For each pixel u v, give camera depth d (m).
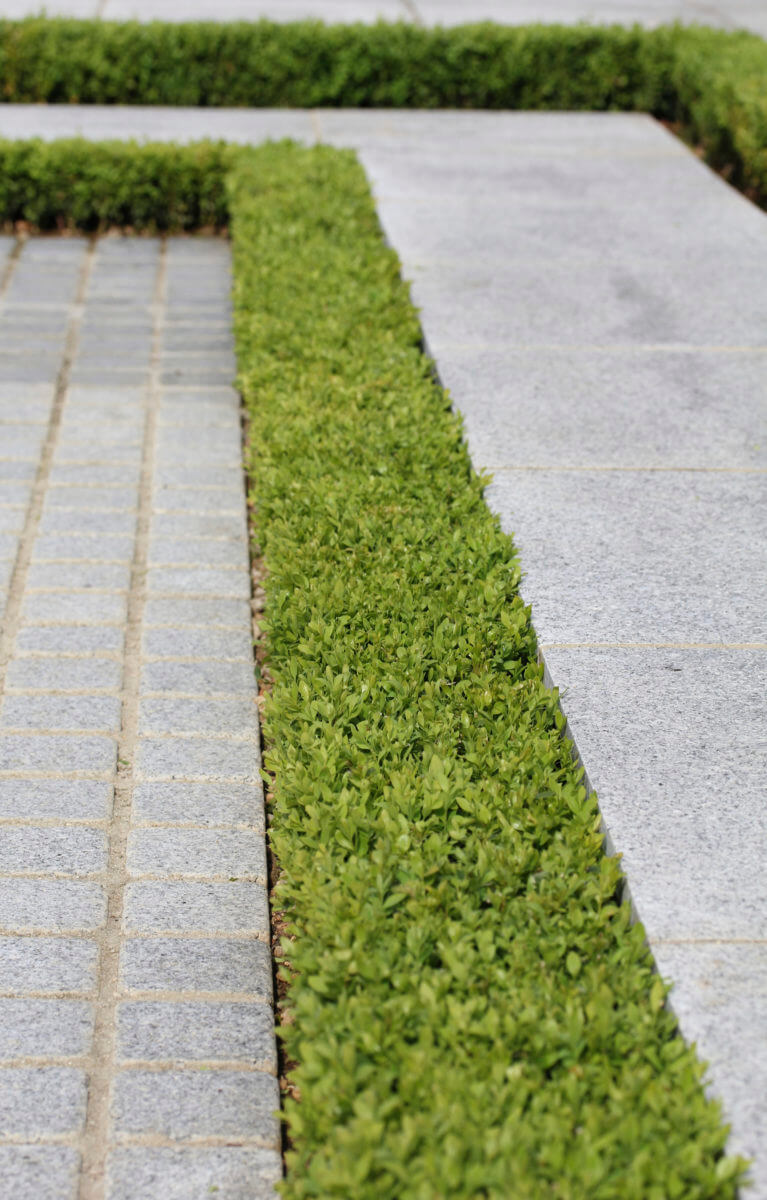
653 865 2.91
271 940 3.22
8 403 6.15
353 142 9.88
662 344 6.16
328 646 3.68
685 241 7.73
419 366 5.76
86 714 4.00
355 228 7.42
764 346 6.16
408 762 3.17
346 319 6.08
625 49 11.25
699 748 3.32
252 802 3.65
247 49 10.95
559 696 3.52
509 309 6.53
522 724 3.37
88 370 6.58
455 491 4.58
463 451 4.92
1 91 11.05
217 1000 2.98
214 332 7.15
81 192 8.55
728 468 4.94
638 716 3.45
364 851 2.91
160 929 3.18
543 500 4.64
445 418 5.14
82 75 10.95
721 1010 2.53
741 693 3.56
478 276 6.98
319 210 7.61
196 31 10.84
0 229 8.77
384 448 4.82
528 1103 2.29
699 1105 2.24
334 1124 2.27
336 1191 2.12
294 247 7.05
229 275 8.10
